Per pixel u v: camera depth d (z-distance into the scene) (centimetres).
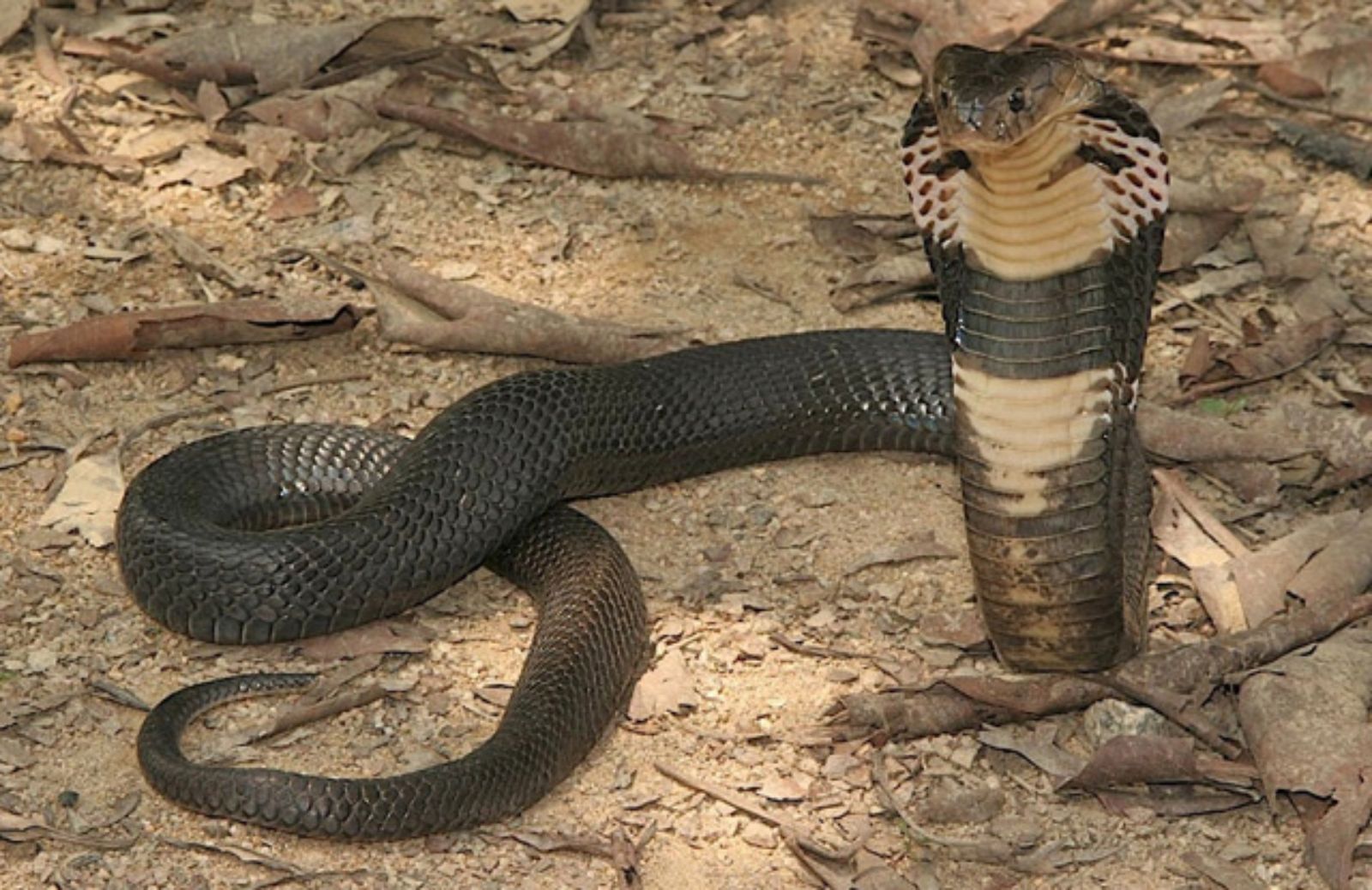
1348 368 1300
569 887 890
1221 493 1194
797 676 1038
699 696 1018
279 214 1418
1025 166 900
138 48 1528
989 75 871
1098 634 968
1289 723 958
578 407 1145
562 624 1005
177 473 1107
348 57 1542
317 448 1159
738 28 1661
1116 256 930
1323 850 905
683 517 1171
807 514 1175
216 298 1327
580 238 1417
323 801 890
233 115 1502
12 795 934
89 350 1248
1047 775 970
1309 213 1450
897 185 1485
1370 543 1097
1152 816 945
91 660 1027
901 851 920
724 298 1359
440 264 1378
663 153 1471
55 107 1495
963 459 956
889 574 1124
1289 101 1568
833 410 1223
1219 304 1369
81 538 1118
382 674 1031
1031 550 948
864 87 1596
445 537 1069
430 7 1644
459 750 977
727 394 1205
